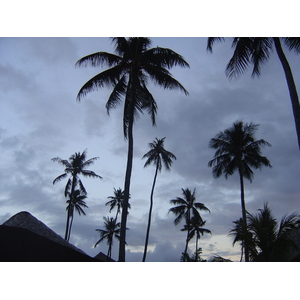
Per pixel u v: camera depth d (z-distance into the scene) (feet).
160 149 128.67
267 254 38.99
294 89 38.60
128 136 56.95
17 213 30.01
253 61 48.37
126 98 61.21
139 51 61.77
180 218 173.06
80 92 61.21
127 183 52.75
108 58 61.31
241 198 103.50
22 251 22.27
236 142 111.75
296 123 36.94
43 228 30.12
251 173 113.39
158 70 60.03
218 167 113.91
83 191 140.26
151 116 62.49
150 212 114.93
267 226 40.45
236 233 40.32
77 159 135.44
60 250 24.58
